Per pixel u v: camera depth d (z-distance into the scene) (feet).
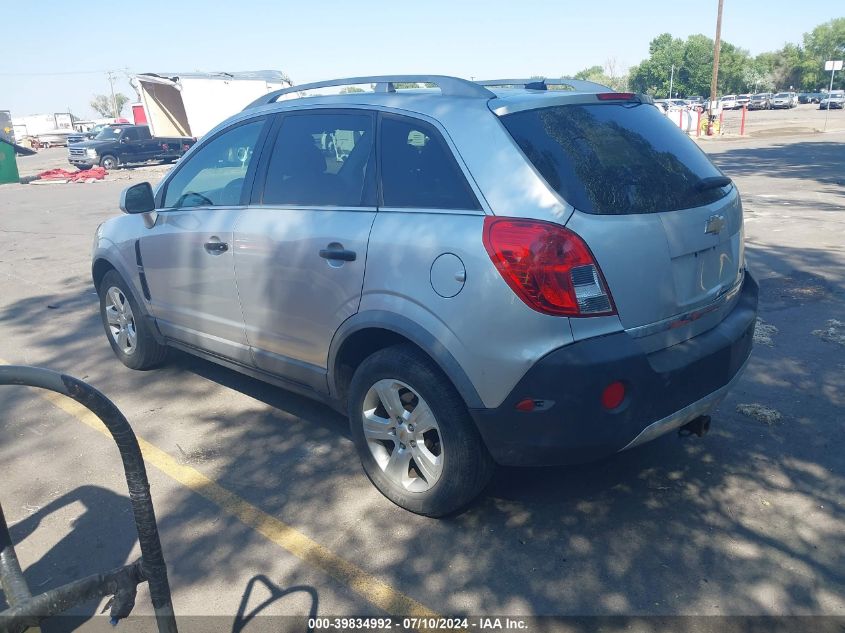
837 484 12.14
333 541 11.03
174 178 15.85
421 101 11.43
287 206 12.86
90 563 10.60
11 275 30.86
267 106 13.94
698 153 12.35
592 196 9.95
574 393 9.50
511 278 9.53
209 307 14.74
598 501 11.84
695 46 340.39
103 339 21.18
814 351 18.11
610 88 12.89
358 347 12.10
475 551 10.68
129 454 7.30
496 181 10.07
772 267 26.73
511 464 10.34
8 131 174.60
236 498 12.26
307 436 14.47
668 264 10.36
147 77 96.53
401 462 11.53
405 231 10.74
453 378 10.16
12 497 12.46
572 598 9.66
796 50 395.55
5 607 9.70
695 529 11.02
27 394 17.07
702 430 11.76
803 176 55.88
